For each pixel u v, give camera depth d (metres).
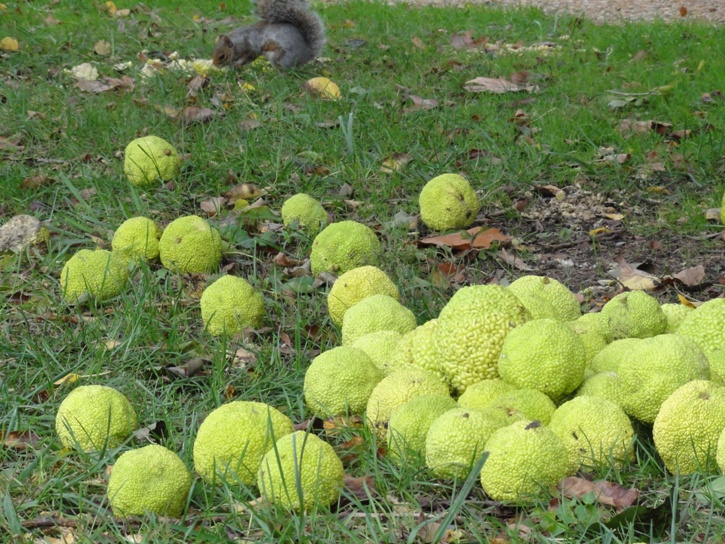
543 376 2.62
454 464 2.54
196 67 4.54
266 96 4.25
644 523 2.44
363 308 2.89
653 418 2.63
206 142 3.87
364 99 4.19
